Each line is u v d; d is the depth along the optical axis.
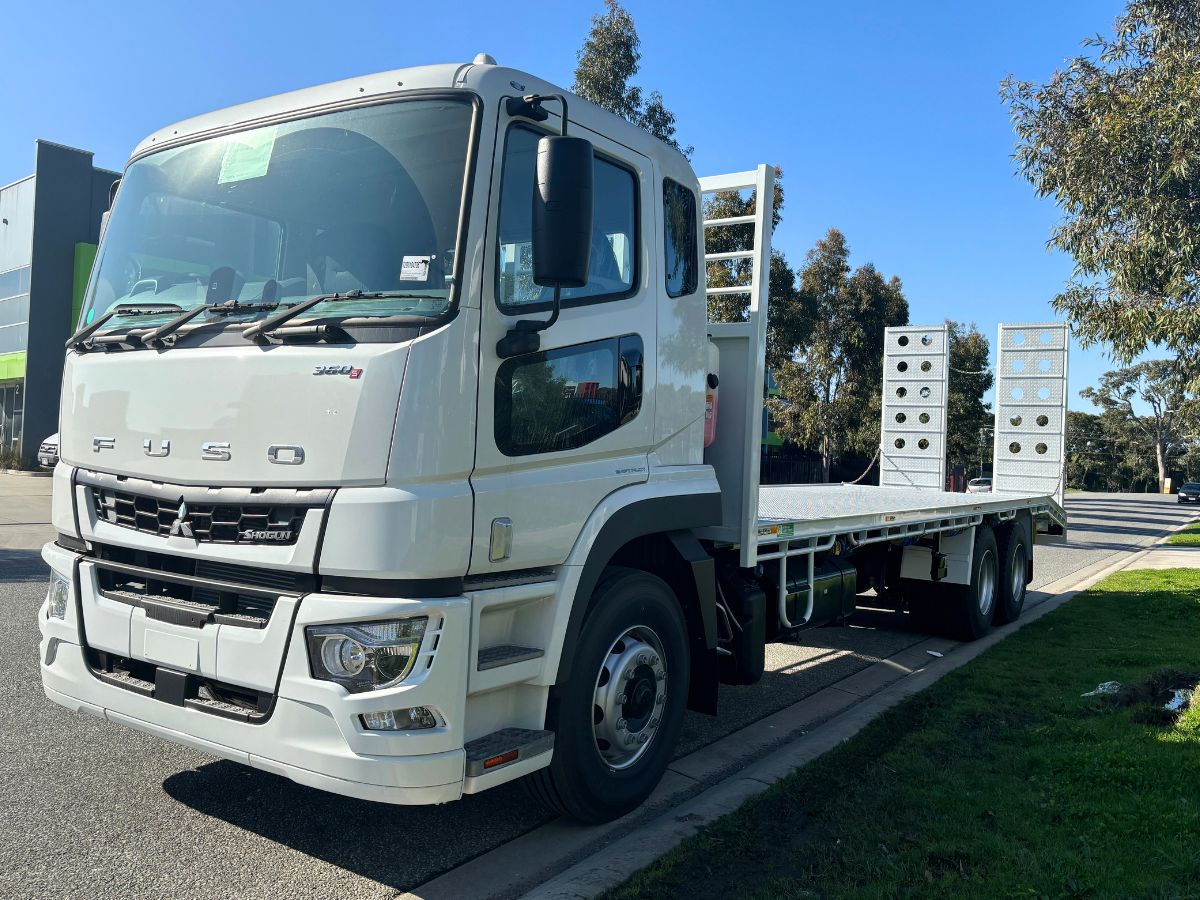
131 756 4.77
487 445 3.38
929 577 8.54
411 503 3.11
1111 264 10.96
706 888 3.43
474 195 3.36
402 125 3.57
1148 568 15.30
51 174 30.81
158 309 3.96
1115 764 4.69
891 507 7.57
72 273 31.52
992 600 9.10
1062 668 7.14
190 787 4.39
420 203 3.43
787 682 7.05
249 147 3.95
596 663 3.93
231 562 3.35
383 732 3.10
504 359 3.46
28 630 7.43
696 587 4.61
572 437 3.81
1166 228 10.29
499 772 3.36
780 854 3.72
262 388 3.32
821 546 6.15
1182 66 10.16
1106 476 89.12
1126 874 3.51
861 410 29.86
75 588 3.84
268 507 3.28
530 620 3.70
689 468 4.65
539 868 3.68
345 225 3.56
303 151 3.78
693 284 4.74
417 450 3.14
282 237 3.71
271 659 3.21
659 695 4.33
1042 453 12.61
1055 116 11.23
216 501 3.38
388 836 3.94
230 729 3.31
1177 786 4.39
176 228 4.05
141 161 4.39
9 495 21.47
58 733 5.08
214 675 3.34
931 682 6.83
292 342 3.31
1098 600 11.20
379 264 3.43
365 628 3.11
